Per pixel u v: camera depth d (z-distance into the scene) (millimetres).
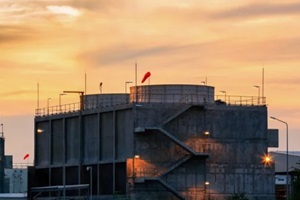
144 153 157375
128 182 156875
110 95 178875
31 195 187250
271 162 165625
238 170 163250
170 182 158125
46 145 188125
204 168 160375
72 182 178125
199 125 160750
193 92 163875
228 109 163000
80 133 174750
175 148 158750
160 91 163625
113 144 164625
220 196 161375
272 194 165625
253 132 164875
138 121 157375
